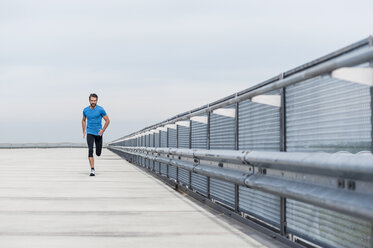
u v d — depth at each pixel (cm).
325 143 347
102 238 429
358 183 274
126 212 588
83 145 10375
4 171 1398
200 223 512
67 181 1050
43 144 9438
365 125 296
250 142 517
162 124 1169
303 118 385
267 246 398
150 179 1141
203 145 737
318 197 311
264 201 466
